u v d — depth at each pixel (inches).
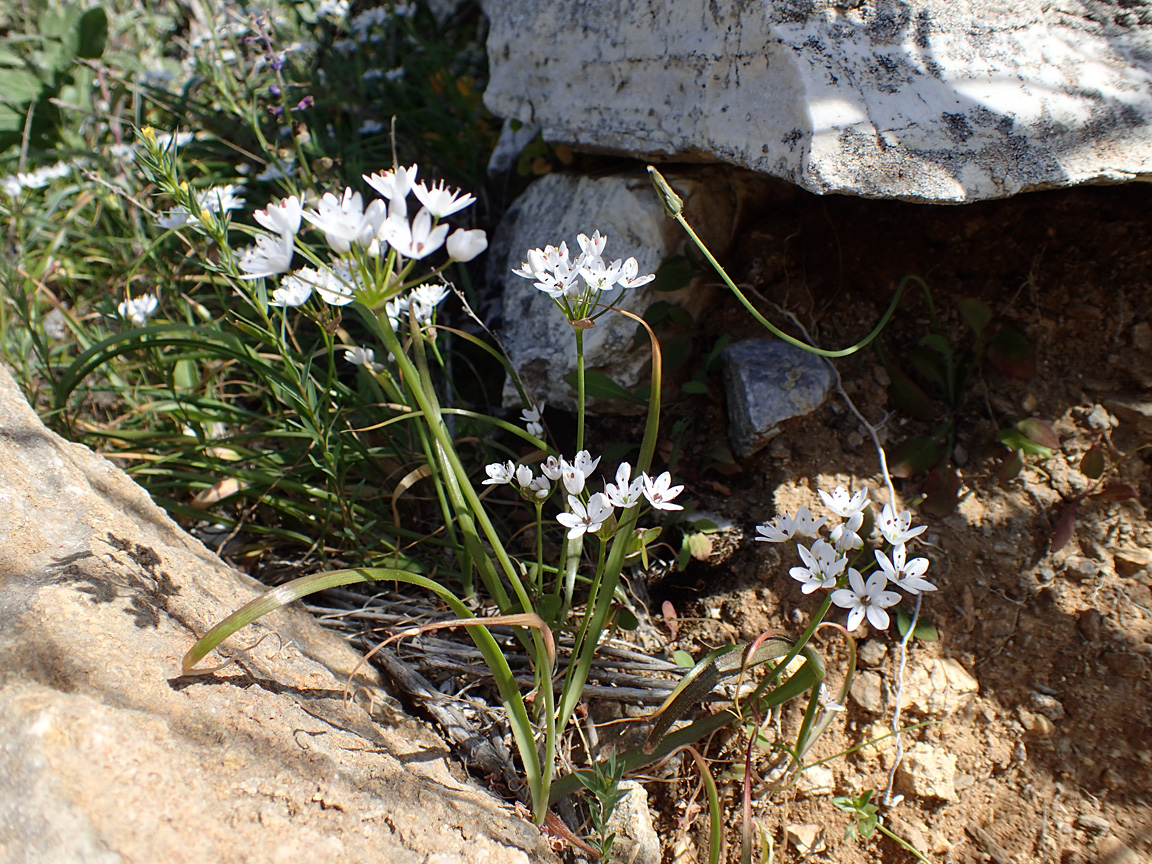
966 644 11.7
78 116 20.1
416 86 21.0
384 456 13.4
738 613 12.2
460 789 9.6
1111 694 11.0
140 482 13.8
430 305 11.1
